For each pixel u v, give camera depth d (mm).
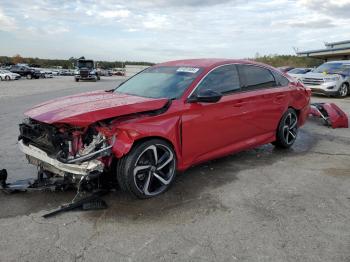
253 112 5531
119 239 3354
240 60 5676
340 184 4812
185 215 3846
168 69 5473
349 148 6766
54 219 3709
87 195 4227
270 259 3055
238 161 5766
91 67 40406
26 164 5492
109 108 4004
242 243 3301
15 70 45125
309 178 5031
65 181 4125
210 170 5289
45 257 3053
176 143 4434
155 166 4262
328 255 3121
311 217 3828
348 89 16750
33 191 4398
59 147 3953
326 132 8227
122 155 3906
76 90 22312
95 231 3486
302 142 7199
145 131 4039
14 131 8141
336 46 33906
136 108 4105
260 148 6613
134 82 5543
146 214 3857
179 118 4438
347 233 3498
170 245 3260
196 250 3184
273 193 4473
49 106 4449
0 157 5875
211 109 4809
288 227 3604
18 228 3518
